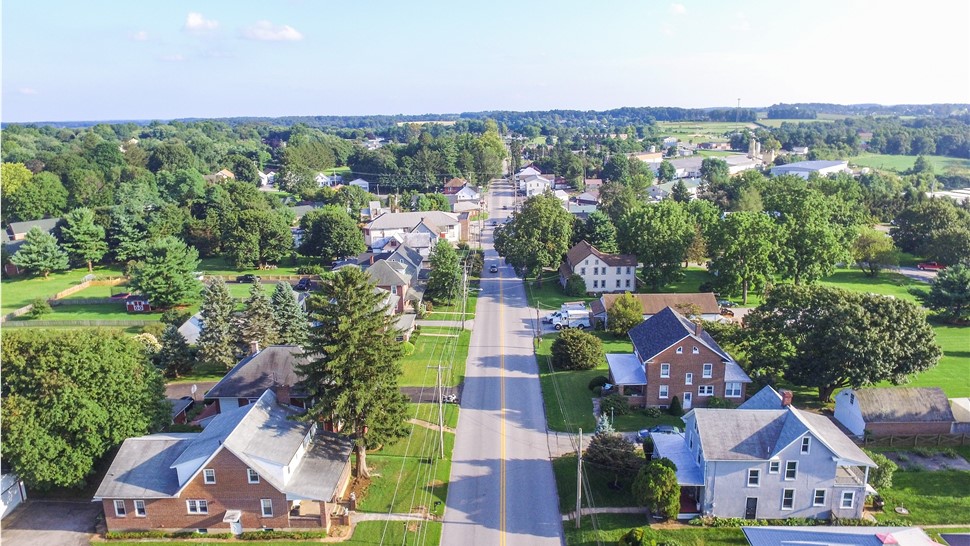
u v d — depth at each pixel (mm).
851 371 58188
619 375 66688
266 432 47844
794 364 62750
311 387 51125
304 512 47344
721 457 45375
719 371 64312
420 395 68375
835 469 45406
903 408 57219
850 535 41188
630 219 114938
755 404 53812
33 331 51562
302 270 125562
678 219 108938
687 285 112312
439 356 80125
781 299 65812
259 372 62250
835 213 120750
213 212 143000
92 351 49875
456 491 50688
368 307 50250
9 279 126312
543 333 89312
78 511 48625
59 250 130250
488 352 81688
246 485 45438
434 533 45406
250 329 77375
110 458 52281
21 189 158000
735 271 96500
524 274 121750
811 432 44719
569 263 113188
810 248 98812
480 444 58062
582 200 185750
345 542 44562
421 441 58625
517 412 64562
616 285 109375
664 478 45281
